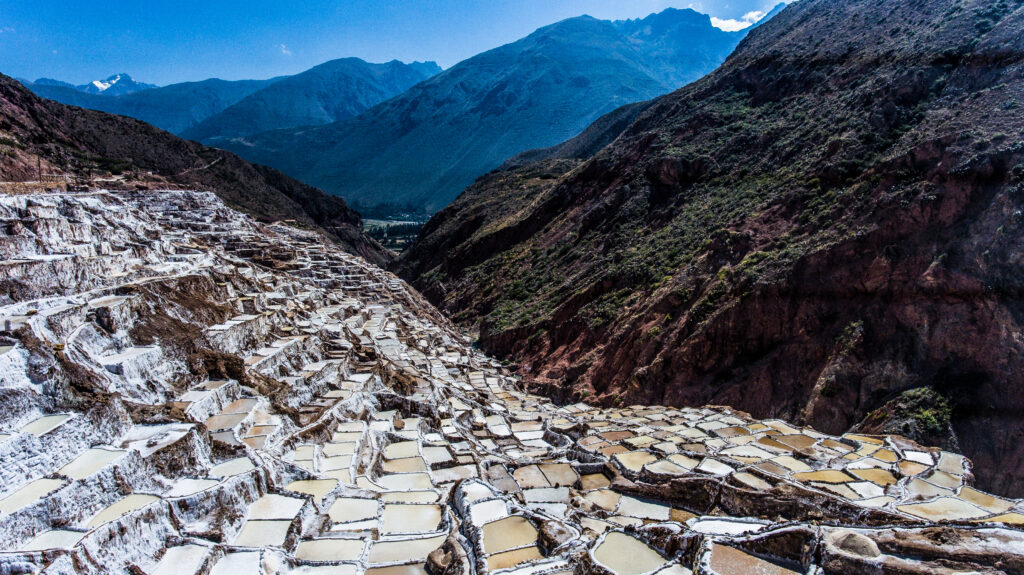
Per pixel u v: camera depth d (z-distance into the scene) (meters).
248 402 16.34
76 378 12.54
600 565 10.68
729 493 14.20
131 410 13.27
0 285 14.19
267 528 12.19
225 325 19.20
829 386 29.36
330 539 12.44
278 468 14.21
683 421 22.73
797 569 9.80
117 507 10.94
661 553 11.21
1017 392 24.94
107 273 18.22
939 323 27.89
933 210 30.19
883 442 17.50
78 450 11.57
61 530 10.00
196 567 10.55
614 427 22.08
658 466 16.58
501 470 17.84
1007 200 27.72
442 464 17.31
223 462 13.66
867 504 12.81
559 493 16.19
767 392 31.64
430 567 11.67
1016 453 24.25
